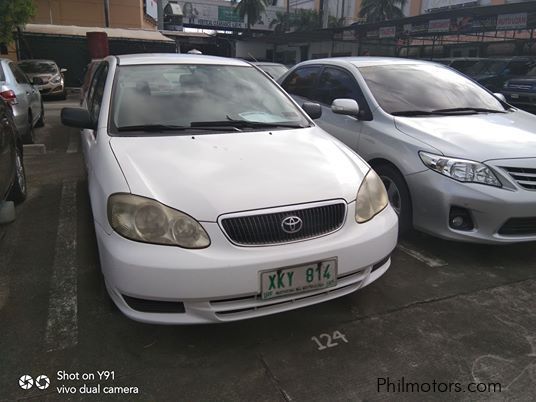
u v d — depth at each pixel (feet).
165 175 8.27
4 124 13.46
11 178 13.35
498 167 11.01
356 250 8.31
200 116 10.98
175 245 7.45
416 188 11.94
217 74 12.52
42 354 8.19
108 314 9.40
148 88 11.45
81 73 75.20
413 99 14.65
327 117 15.99
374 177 9.56
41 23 83.61
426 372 7.86
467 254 12.23
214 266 7.35
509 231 11.15
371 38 80.69
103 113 10.68
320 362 8.09
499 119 13.91
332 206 8.34
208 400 7.20
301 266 7.82
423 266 11.55
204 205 7.67
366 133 13.98
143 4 103.55
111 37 77.00
